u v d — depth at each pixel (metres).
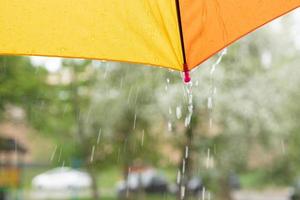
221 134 16.83
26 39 3.11
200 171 18.34
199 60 3.21
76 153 28.98
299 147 18.86
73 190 32.91
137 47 3.17
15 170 19.12
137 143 18.91
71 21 3.06
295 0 3.11
